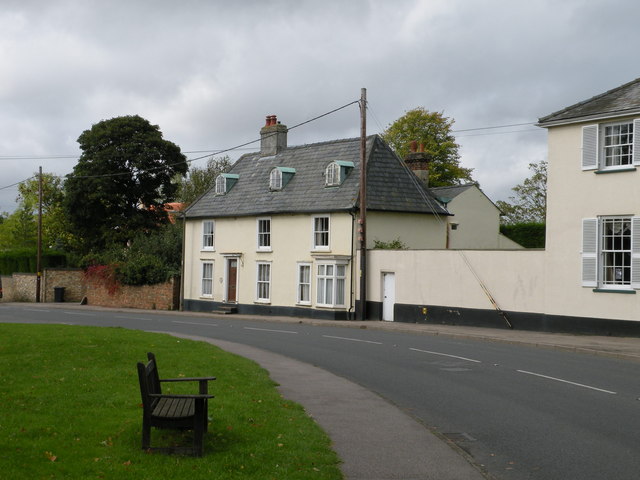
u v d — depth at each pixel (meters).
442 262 29.41
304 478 7.60
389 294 32.12
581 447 9.50
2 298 59.09
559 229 25.11
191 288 43.88
